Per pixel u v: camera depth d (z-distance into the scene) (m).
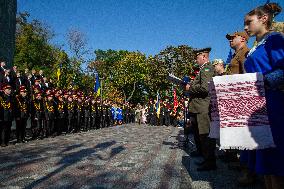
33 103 11.41
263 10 2.47
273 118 2.25
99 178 4.74
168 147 8.80
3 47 15.04
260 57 2.36
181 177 4.80
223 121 2.39
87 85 36.28
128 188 4.15
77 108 16.31
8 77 11.98
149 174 5.04
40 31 42.47
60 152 7.58
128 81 54.16
